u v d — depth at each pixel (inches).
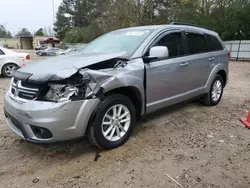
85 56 141.8
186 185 101.6
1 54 373.4
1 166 116.0
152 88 146.0
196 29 189.5
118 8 1247.5
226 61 218.2
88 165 116.2
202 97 205.5
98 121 120.1
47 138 110.7
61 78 107.1
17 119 114.7
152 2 1254.3
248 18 850.1
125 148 132.0
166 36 159.2
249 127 162.6
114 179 105.6
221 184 102.4
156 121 172.6
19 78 117.5
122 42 155.6
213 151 130.3
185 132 154.7
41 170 112.7
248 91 283.3
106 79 119.6
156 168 113.9
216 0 1016.9
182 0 1263.5
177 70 161.5
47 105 107.0
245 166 116.0
